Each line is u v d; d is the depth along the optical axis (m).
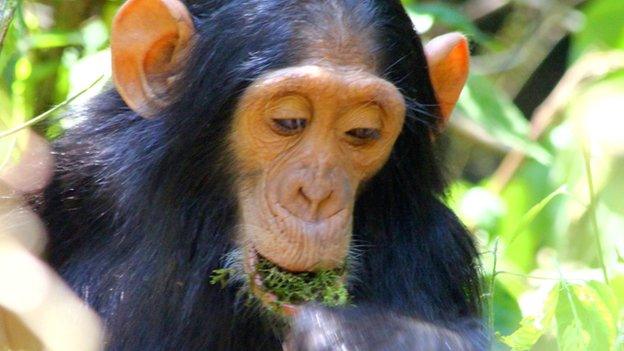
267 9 10.77
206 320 11.23
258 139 10.67
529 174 17.36
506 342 11.10
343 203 10.48
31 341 11.85
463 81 11.73
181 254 11.23
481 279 12.47
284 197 10.52
